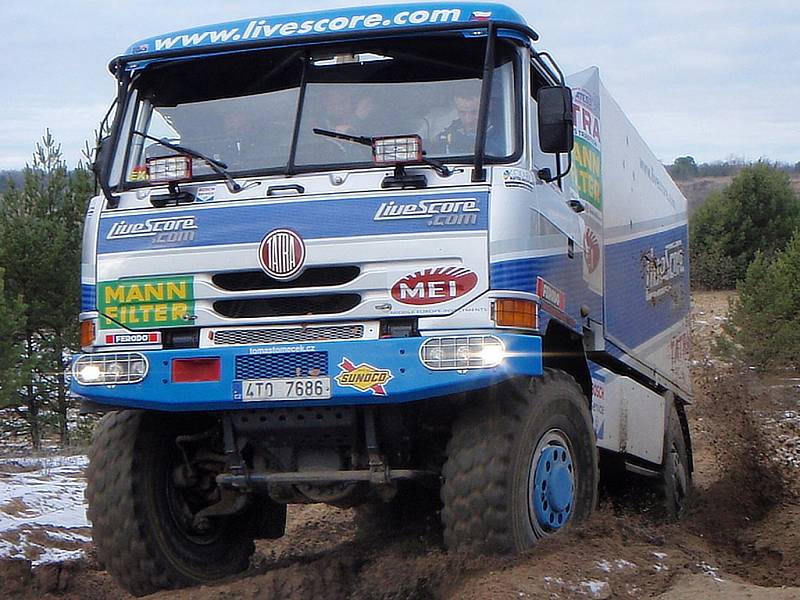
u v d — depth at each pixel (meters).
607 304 8.77
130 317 6.71
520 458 6.33
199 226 6.62
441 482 6.76
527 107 6.78
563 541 6.51
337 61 7.01
